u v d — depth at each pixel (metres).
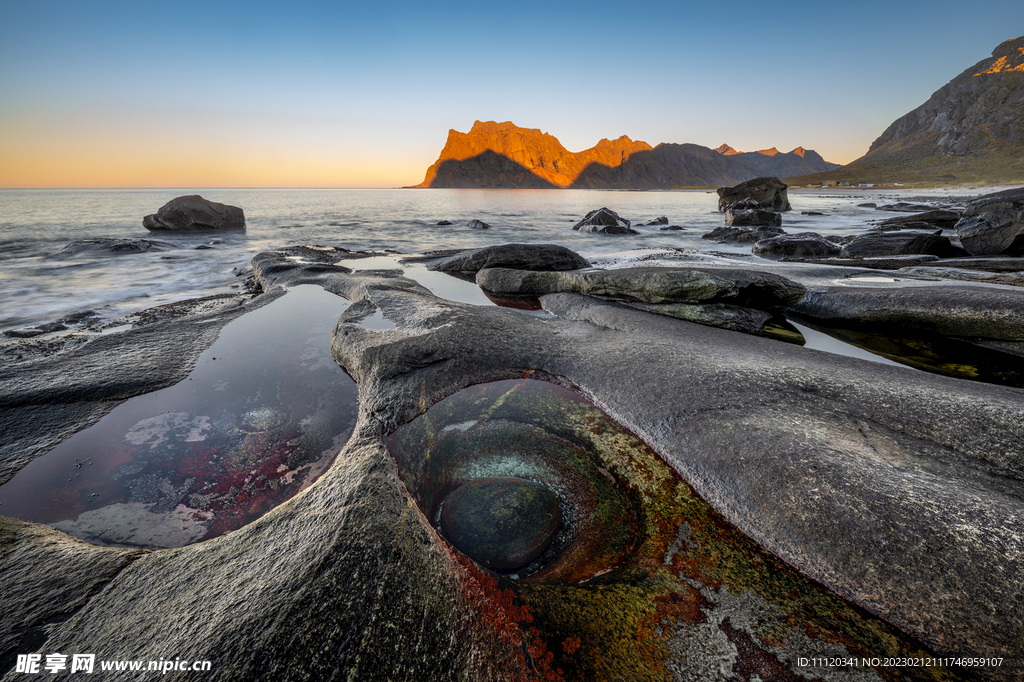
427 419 3.33
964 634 1.73
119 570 1.93
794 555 2.15
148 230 20.59
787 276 7.71
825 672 1.68
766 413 2.98
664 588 2.07
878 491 2.21
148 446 3.28
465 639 1.65
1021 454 2.54
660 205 45.22
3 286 9.46
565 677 1.65
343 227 23.47
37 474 2.95
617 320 5.35
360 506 1.97
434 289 8.13
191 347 5.00
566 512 2.67
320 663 1.44
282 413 3.73
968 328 5.29
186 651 1.47
